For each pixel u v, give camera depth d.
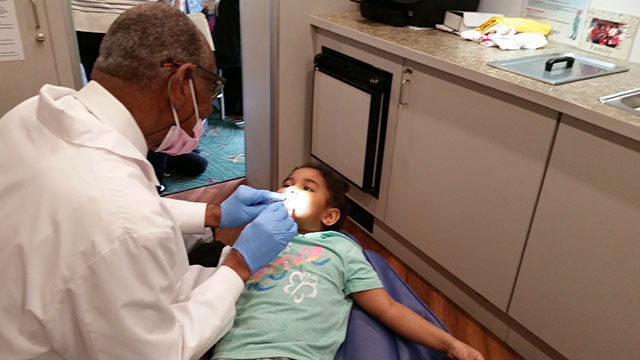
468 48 2.04
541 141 1.59
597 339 1.57
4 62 1.99
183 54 1.02
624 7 1.95
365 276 1.43
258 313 1.27
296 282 1.34
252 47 2.65
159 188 2.81
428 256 2.21
